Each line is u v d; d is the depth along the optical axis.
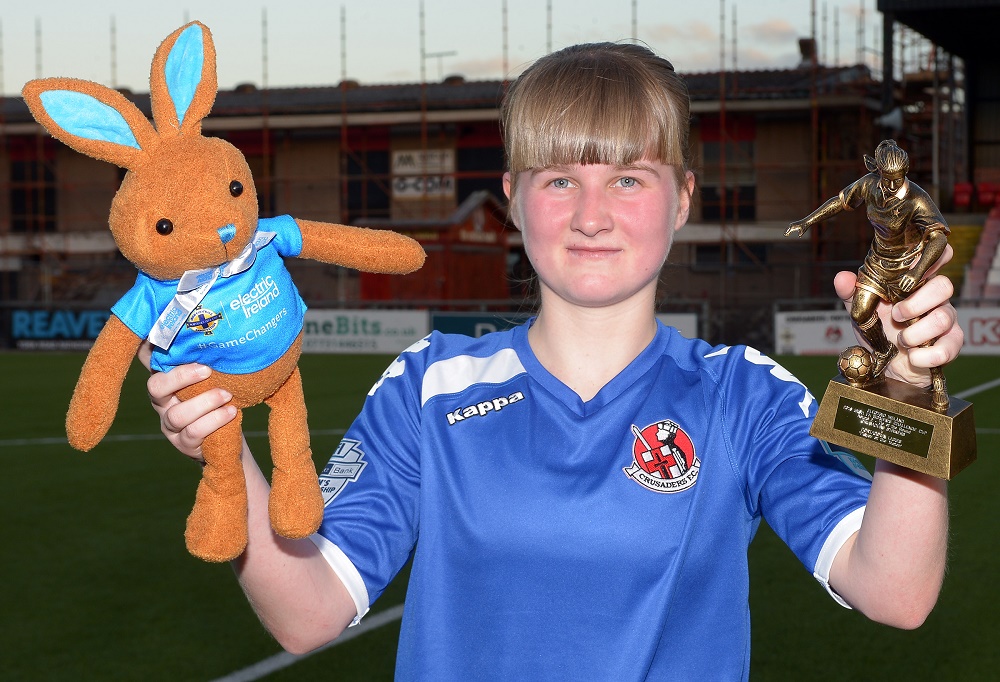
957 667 4.61
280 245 1.68
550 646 1.85
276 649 4.88
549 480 1.91
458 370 2.07
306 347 22.52
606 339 1.98
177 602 5.61
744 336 21.80
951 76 27.69
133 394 14.76
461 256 27.12
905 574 1.65
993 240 24.28
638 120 1.83
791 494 1.88
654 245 1.89
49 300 28.25
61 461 9.79
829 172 27.55
